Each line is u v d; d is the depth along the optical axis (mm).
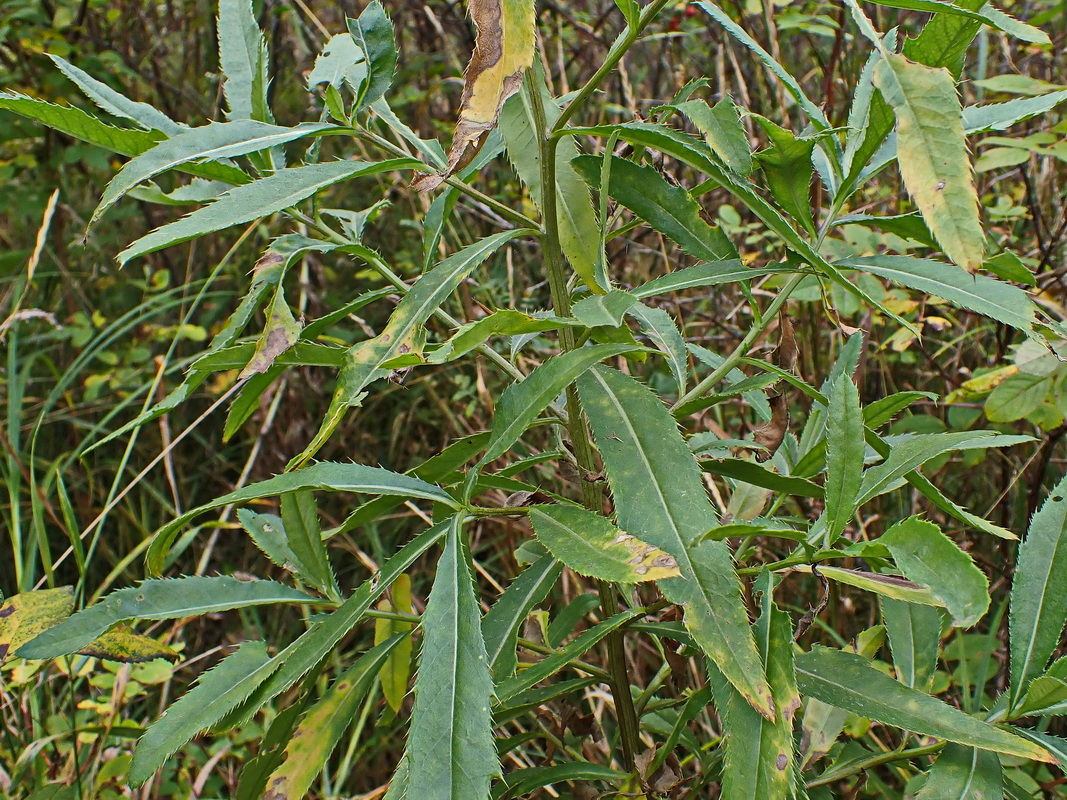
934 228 363
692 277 473
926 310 970
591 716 603
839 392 418
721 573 392
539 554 636
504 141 509
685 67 1158
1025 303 429
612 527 407
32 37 1402
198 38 1601
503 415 438
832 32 962
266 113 480
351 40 517
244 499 452
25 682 757
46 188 1445
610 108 1034
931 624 523
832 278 425
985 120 450
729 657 376
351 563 1204
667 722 688
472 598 403
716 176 441
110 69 1507
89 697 955
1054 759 423
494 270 1188
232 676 476
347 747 1004
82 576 761
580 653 469
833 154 491
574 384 514
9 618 492
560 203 496
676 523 403
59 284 1446
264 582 526
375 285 1368
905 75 373
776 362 520
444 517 593
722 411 1035
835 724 540
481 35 362
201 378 523
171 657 502
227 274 1461
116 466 1266
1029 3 1143
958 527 881
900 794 680
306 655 436
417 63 1426
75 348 1403
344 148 1449
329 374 1275
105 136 435
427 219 570
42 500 908
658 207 492
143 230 1570
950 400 799
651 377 1051
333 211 550
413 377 1248
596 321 421
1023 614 469
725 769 386
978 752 445
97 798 732
